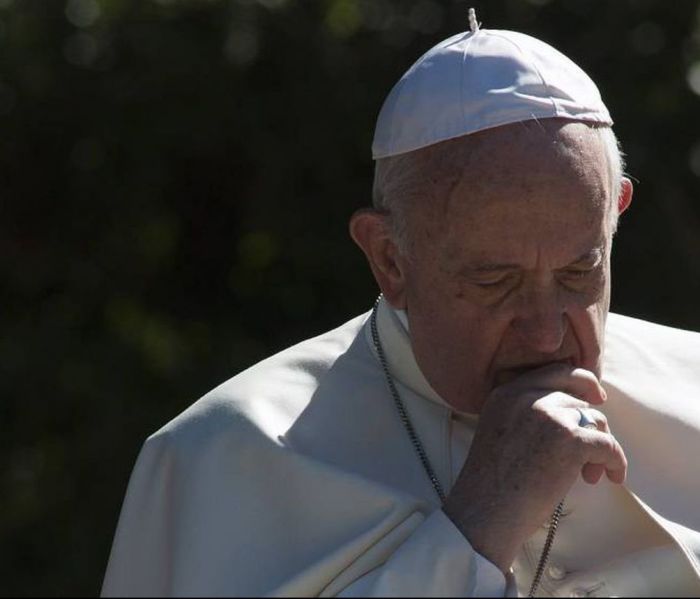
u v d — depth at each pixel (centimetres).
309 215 2494
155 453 1165
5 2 2466
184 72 2428
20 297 2484
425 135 1084
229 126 2455
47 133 2456
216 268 2544
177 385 2444
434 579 1023
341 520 1100
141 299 2505
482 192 1046
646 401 1227
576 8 2427
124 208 2486
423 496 1144
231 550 1096
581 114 1080
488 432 1066
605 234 1071
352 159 2477
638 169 2403
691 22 2416
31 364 2433
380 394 1188
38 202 2478
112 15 2448
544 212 1038
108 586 1154
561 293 1062
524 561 1136
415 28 2448
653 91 2419
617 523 1155
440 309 1083
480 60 1102
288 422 1159
